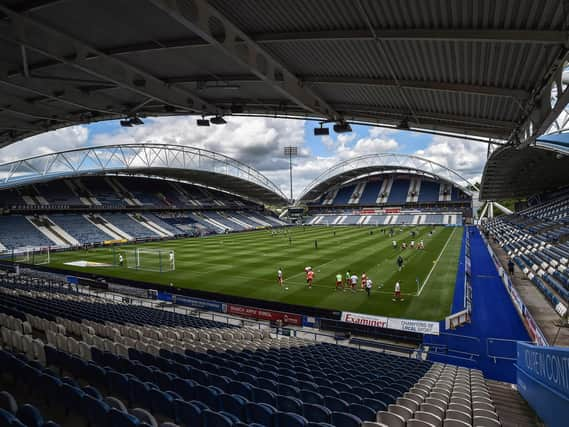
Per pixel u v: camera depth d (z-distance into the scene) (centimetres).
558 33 796
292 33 988
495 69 1043
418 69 1122
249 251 4381
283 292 2397
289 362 1078
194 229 7362
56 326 1173
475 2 762
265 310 1933
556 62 894
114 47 1176
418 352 1481
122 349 1011
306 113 1681
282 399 684
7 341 1043
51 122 2181
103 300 2216
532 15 773
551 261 2450
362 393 809
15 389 727
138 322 1459
